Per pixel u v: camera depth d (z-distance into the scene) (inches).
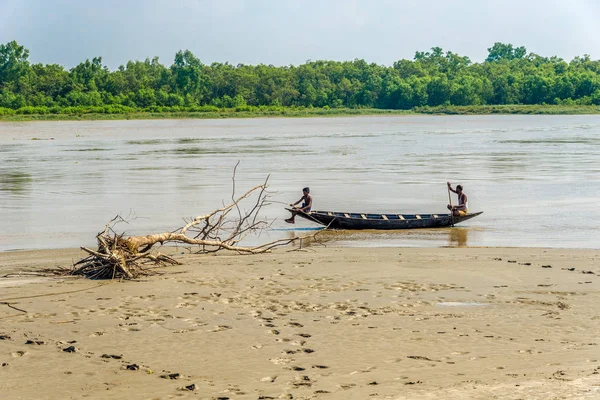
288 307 526.6
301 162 1867.6
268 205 1136.2
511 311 508.4
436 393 349.1
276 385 368.8
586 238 835.4
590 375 369.7
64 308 531.2
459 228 927.0
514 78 7682.1
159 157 2068.2
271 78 7598.4
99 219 991.6
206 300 550.0
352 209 1095.0
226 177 1524.4
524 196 1195.9
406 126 4362.7
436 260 703.1
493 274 631.8
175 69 7652.6
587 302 531.2
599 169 1605.6
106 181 1455.5
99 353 426.0
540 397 336.8
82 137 3292.3
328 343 438.6
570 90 7445.9
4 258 743.7
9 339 454.0
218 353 423.2
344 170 1653.5
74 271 651.5
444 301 540.4
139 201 1167.6
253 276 634.8
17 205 1127.6
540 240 828.6
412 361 402.6
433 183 1393.9
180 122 5383.9
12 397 359.3
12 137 3319.4
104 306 535.5
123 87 7106.3
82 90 6904.5
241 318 497.7
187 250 792.3
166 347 435.8
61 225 944.3
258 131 3799.2
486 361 399.5
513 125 4320.9
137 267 666.8
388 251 764.6
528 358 403.2
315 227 956.6
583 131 3437.5
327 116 6732.3
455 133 3371.1
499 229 909.2
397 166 1740.9
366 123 4987.7
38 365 405.1
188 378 382.6
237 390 363.3
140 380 380.2
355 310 515.8
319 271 653.3
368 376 378.9
